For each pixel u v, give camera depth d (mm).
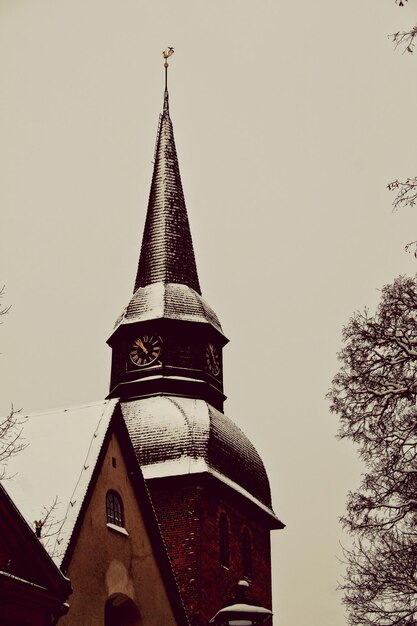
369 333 25578
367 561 27484
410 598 26875
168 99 65125
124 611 30922
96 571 29062
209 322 54344
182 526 47156
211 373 53500
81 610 27828
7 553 24875
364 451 25984
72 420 32781
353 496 26766
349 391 25828
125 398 52250
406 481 25781
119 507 31625
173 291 55625
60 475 30234
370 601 27094
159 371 52125
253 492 51219
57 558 27031
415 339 25047
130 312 54719
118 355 54031
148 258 57906
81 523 28812
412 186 19016
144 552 32125
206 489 47969
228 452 49938
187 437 48719
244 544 50625
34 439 32344
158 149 62906
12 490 29875
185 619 33219
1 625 24125
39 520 28281
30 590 24891
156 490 48156
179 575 46219
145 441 48938
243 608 17891
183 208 60531
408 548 26859
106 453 31562
